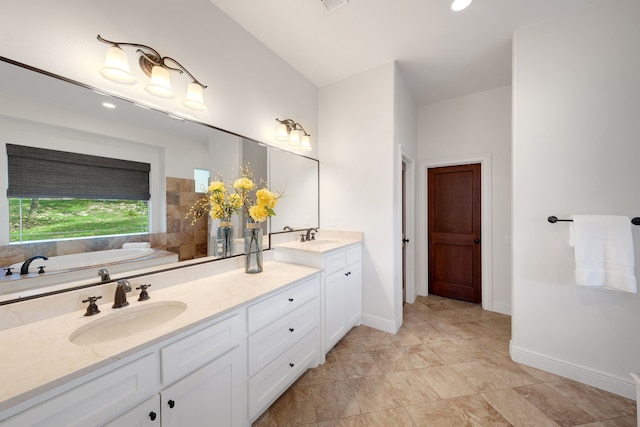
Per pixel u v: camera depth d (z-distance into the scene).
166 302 1.22
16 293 0.95
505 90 2.85
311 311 1.77
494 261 2.92
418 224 3.40
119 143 1.26
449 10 1.73
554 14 1.75
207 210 1.65
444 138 3.22
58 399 0.68
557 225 1.77
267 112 2.15
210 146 1.68
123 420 0.81
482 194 3.01
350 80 2.62
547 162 1.80
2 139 0.94
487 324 2.58
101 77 1.19
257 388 1.31
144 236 1.35
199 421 1.03
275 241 2.29
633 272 1.48
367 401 1.55
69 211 1.10
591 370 1.66
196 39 1.58
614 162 1.60
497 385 1.68
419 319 2.71
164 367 0.91
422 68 2.49
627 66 1.56
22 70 0.99
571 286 1.73
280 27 1.92
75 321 0.99
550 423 1.38
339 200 2.70
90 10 1.15
